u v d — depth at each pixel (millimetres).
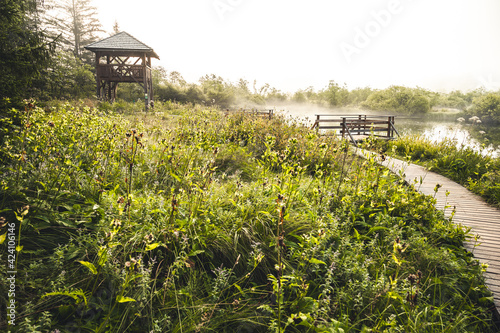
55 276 2451
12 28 6434
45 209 3029
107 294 2477
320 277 3084
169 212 3334
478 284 3264
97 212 3219
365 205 4762
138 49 21453
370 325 2646
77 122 5160
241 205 3799
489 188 6281
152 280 2557
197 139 5957
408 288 2863
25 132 4062
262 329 2520
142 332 2332
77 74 27516
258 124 9797
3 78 5703
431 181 7340
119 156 4629
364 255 3482
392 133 14391
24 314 2104
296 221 3750
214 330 2414
